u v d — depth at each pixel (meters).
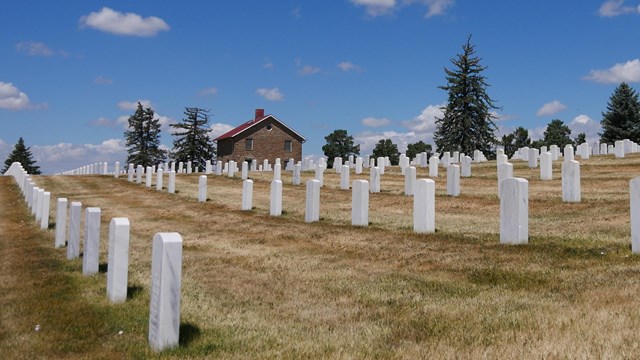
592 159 34.00
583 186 23.25
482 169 34.50
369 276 10.48
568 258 10.68
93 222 11.16
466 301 8.20
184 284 10.13
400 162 36.06
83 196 32.97
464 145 66.00
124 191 35.56
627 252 10.80
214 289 9.70
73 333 7.10
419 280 9.89
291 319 7.70
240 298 9.02
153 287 6.59
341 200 24.38
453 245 12.98
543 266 10.16
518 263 10.56
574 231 13.70
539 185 23.84
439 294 8.79
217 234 17.69
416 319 7.34
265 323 7.48
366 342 6.43
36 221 21.70
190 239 16.75
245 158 76.81
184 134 87.12
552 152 35.53
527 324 6.69
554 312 7.16
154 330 6.47
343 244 14.41
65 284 10.23
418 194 15.35
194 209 24.73
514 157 45.72
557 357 5.46
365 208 17.17
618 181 23.84
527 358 5.49
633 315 6.66
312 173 40.50
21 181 37.16
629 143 39.03
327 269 11.36
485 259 11.18
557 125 110.31
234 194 29.83
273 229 17.78
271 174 41.47
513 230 12.50
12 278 11.16
